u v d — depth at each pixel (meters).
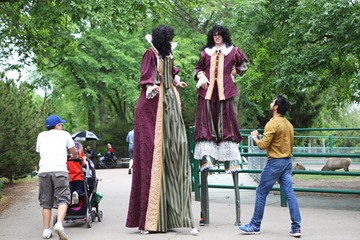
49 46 15.60
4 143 13.68
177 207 7.59
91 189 8.55
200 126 7.96
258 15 13.80
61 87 31.69
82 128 40.03
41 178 7.60
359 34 10.97
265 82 15.20
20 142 14.19
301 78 11.73
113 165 29.00
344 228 7.68
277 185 12.33
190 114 29.92
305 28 12.07
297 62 11.95
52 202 7.62
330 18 11.05
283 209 9.66
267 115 32.66
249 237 7.10
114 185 14.80
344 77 12.90
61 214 7.41
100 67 28.36
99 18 12.64
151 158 7.69
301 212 9.27
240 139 8.05
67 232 7.86
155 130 7.73
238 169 8.00
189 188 7.71
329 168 16.89
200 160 8.01
